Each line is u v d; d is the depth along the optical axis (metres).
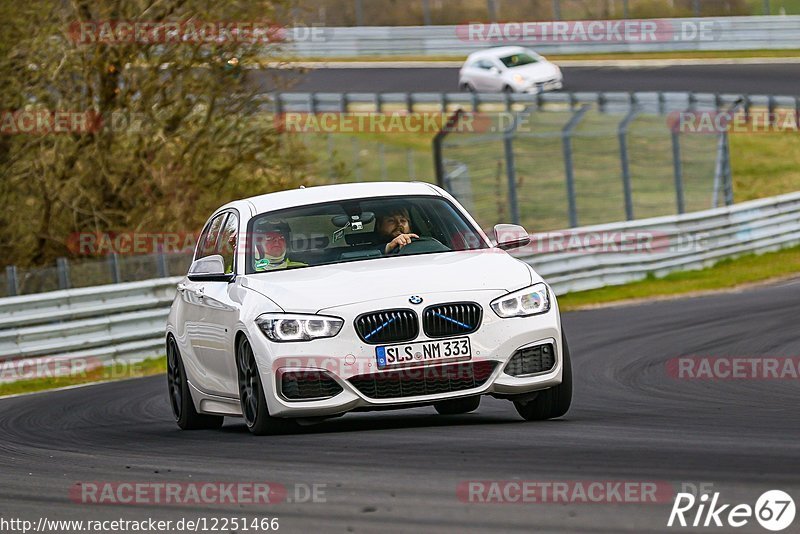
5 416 40.50
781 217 96.75
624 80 158.12
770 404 29.89
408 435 25.44
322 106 145.88
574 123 84.62
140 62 84.75
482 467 20.69
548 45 181.00
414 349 25.53
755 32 171.00
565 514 16.78
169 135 86.19
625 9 187.00
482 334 25.86
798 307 56.59
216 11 84.00
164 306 62.12
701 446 22.20
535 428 25.84
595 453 21.73
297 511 18.17
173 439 29.12
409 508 17.75
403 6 191.75
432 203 30.34
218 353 29.14
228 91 87.31
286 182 89.00
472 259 27.95
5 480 23.61
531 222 115.81
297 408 25.72
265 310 26.55
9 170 84.75
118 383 50.62
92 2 84.06
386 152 141.88
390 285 26.28
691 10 189.00
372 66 179.12
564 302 73.75
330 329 25.67
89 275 60.75
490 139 84.94
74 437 31.89
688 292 73.81
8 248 87.38
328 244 29.08
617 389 35.62
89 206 86.75
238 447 25.47
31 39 80.62
